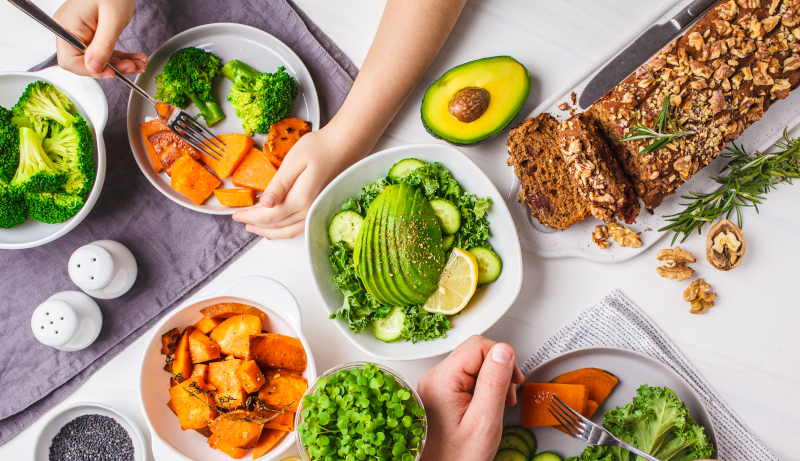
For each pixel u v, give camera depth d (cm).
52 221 75
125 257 77
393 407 62
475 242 73
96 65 70
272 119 75
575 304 77
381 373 64
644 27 75
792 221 76
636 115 69
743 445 76
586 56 77
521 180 74
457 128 73
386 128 78
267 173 77
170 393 73
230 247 78
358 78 75
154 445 71
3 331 78
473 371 69
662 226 75
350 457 60
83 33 71
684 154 69
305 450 66
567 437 74
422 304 73
